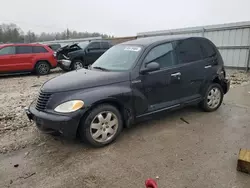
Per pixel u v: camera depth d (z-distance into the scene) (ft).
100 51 39.88
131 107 11.48
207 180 8.20
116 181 8.31
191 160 9.53
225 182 8.07
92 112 10.33
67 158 9.98
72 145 11.16
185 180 8.23
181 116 14.85
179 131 12.50
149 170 8.89
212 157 9.74
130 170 8.93
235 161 9.41
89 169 9.09
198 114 15.23
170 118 14.49
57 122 9.65
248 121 13.88
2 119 14.90
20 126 13.69
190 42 14.35
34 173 8.95
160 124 13.53
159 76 12.34
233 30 37.29
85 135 10.36
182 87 13.56
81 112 9.91
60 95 10.11
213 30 40.34
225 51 39.19
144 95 11.89
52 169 9.19
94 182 8.30
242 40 36.19
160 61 12.62
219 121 13.93
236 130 12.54
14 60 33.45
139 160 9.62
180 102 13.60
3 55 32.58
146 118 12.34
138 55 12.10
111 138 11.10
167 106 12.96
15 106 18.31
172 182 8.13
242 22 35.55
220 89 15.93
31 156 10.25
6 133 12.71
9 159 10.03
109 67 12.67
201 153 10.09
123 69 11.85
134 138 11.71
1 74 33.06
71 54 37.06
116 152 10.36
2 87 26.63
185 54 13.84
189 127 13.04
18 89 25.38
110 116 10.93
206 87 14.97
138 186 8.00
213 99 15.61
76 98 9.99
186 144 10.97
